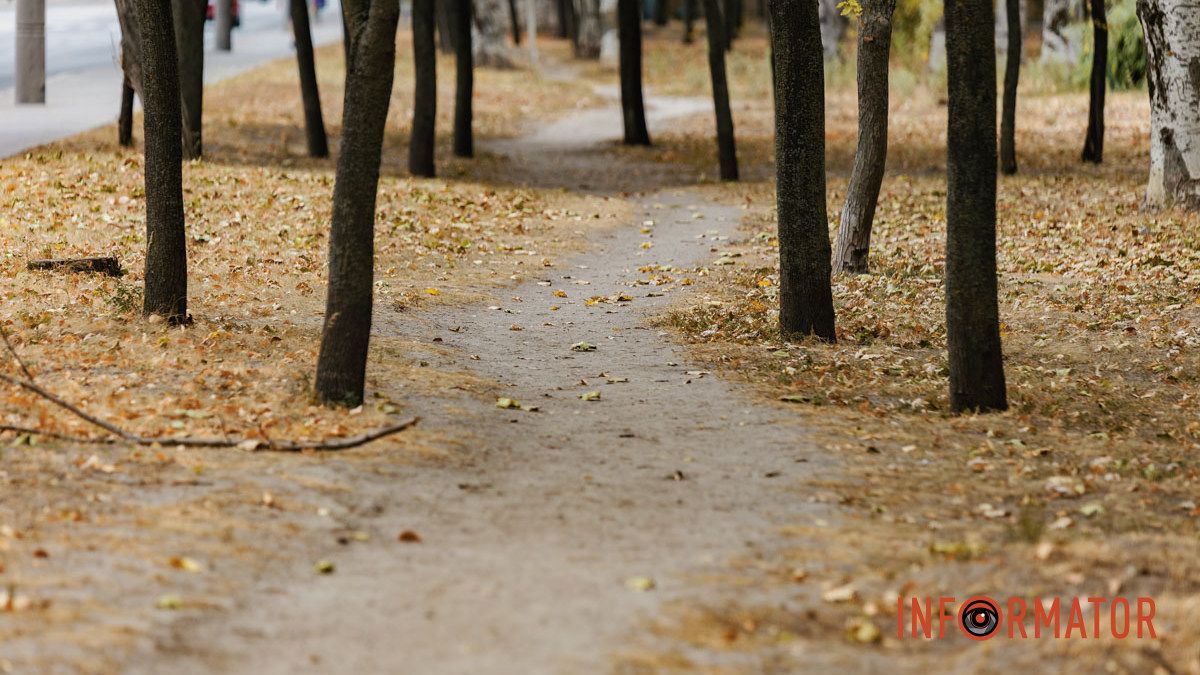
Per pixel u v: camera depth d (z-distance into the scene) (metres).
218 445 7.86
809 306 12.34
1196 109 18.48
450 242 17.14
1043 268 15.48
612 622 5.45
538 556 6.37
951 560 6.36
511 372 11.10
